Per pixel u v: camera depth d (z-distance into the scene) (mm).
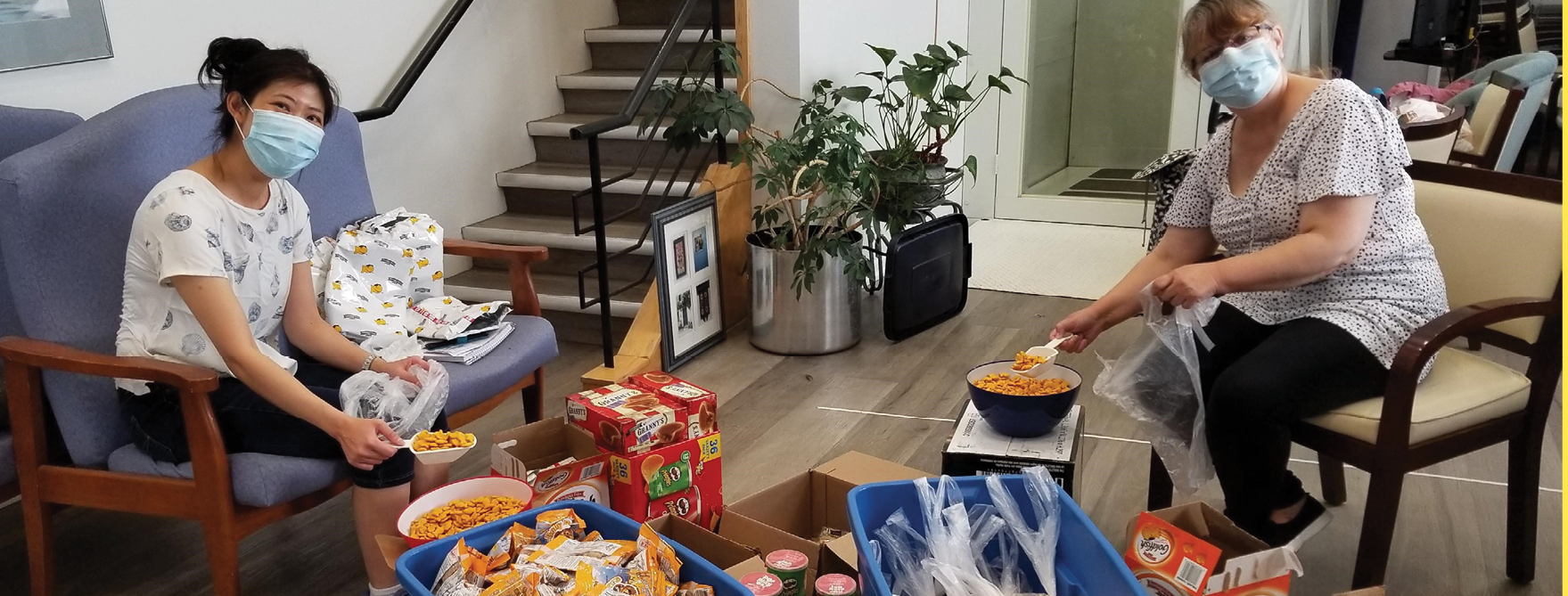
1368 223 1908
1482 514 2354
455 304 2525
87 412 1979
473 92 3875
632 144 4043
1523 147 4902
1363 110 1887
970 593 1468
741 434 2910
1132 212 5145
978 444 1952
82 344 1984
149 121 2115
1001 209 5402
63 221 1961
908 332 3674
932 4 4734
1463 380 1956
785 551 1619
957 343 3645
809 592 1663
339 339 2180
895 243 3502
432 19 3701
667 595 1424
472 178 3930
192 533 2408
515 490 1773
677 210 3355
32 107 2510
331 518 2469
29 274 1939
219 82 2689
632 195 3887
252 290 2000
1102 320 2188
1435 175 2182
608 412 1859
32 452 1987
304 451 1921
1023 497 1571
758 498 1884
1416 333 1782
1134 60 4977
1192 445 1976
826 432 2912
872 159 3682
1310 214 1903
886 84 3809
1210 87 1948
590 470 1803
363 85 3453
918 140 3832
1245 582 1428
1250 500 1943
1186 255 2203
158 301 1924
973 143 5324
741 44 3691
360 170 2643
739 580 1505
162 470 1916
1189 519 1656
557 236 3750
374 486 1885
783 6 3600
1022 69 5117
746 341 3682
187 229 1833
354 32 3400
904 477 1917
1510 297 1942
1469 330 1835
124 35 2721
